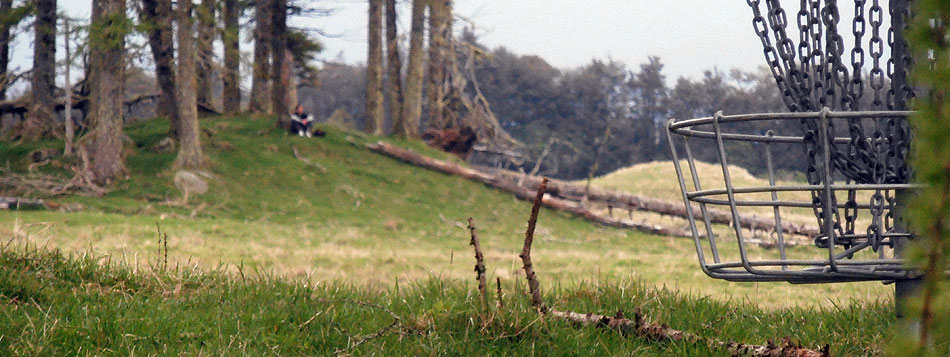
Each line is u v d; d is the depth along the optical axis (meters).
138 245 16.56
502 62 96.25
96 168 31.84
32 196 29.17
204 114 47.53
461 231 30.14
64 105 38.47
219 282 5.46
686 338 3.91
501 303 4.16
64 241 14.64
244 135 41.34
